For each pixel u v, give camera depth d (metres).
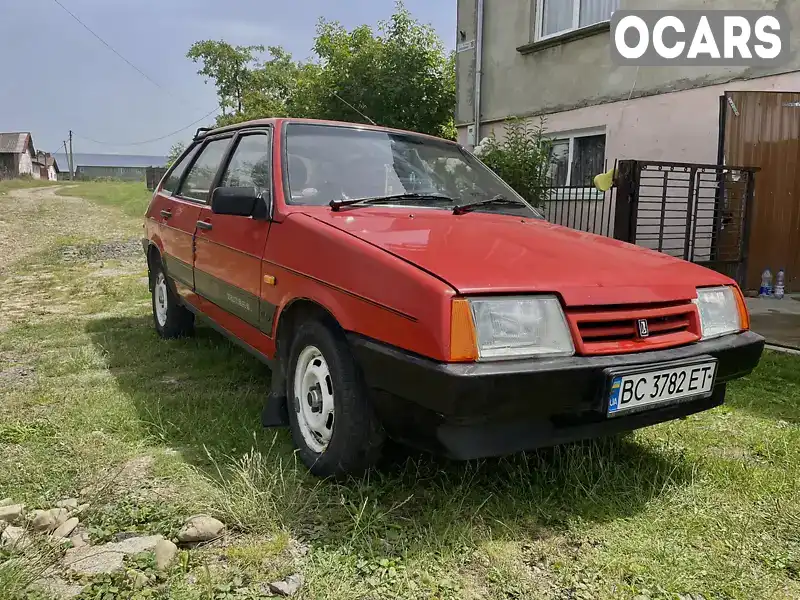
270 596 1.88
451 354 2.03
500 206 3.57
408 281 2.18
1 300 6.84
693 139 7.41
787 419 3.40
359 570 2.01
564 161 9.27
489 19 10.31
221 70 40.75
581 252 2.69
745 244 7.07
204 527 2.16
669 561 2.11
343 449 2.45
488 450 2.14
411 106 13.41
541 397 2.10
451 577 2.00
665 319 2.49
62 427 3.05
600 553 2.14
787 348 4.75
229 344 4.74
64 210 20.06
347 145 3.49
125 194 27.27
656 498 2.51
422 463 2.69
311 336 2.63
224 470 2.63
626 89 8.12
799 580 2.04
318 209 3.00
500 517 2.34
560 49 9.03
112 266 9.50
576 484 2.57
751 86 6.88
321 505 2.38
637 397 2.25
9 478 2.52
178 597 1.83
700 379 2.43
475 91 10.55
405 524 2.28
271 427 3.08
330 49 14.01
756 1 6.74
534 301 2.18
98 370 4.14
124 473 2.61
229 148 3.92
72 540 2.13
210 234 3.75
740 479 2.68
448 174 3.69
